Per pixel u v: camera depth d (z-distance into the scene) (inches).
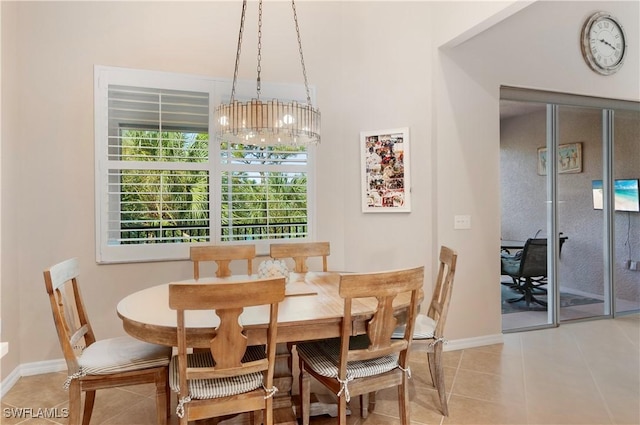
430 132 127.8
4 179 100.8
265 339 66.4
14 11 106.7
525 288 151.3
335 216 144.3
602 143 161.3
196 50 128.0
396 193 133.6
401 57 132.9
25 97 110.3
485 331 131.8
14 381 103.9
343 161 144.2
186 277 126.7
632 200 166.2
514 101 141.3
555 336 140.3
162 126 124.6
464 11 112.7
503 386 100.9
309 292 87.6
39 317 111.6
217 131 94.3
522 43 135.5
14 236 106.3
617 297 166.2
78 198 115.9
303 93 140.1
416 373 110.7
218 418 85.4
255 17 135.2
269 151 136.5
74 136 115.3
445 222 126.4
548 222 152.1
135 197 121.4
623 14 152.4
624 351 125.4
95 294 117.6
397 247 134.1
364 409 86.7
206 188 129.2
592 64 145.8
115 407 91.2
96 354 75.2
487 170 131.7
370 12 139.1
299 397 92.0
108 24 118.5
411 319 73.8
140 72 121.3
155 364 73.5
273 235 137.5
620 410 88.4
